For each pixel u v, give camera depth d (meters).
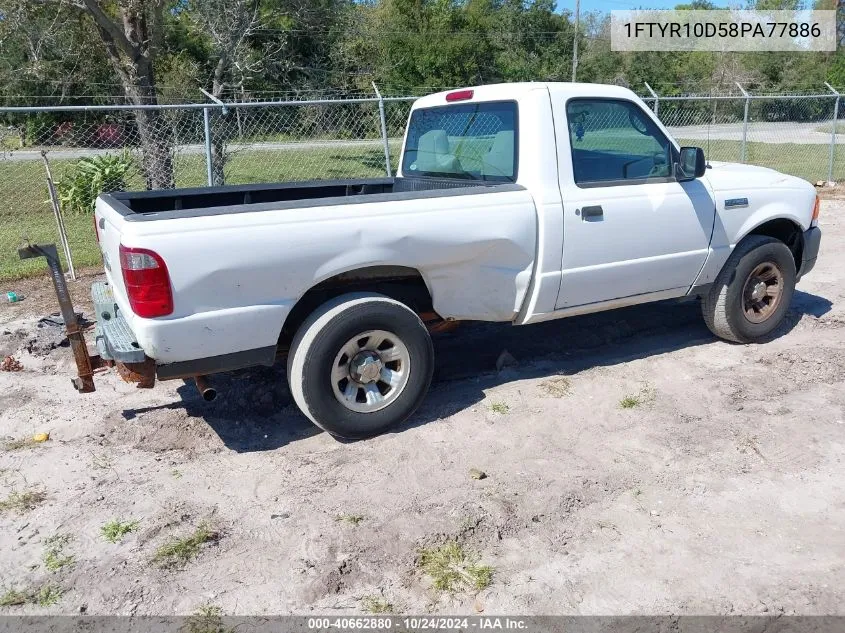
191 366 3.77
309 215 3.81
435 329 4.66
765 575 3.09
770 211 5.46
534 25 40.09
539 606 2.93
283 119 17.38
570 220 4.53
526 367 5.39
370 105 17.12
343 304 4.02
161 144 11.90
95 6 11.98
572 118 4.59
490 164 4.78
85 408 4.85
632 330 6.14
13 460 4.18
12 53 16.02
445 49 31.84
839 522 3.45
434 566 3.16
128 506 3.69
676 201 4.95
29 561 3.28
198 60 19.73
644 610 2.91
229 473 3.99
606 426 4.42
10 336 6.29
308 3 16.27
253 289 3.75
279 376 5.04
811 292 7.19
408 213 4.05
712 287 5.47
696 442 4.20
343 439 4.29
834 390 4.84
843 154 19.27
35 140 17.97
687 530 3.40
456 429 4.42
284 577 3.12
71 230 11.53
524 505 3.60
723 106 25.25
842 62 39.12
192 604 2.98
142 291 3.50
